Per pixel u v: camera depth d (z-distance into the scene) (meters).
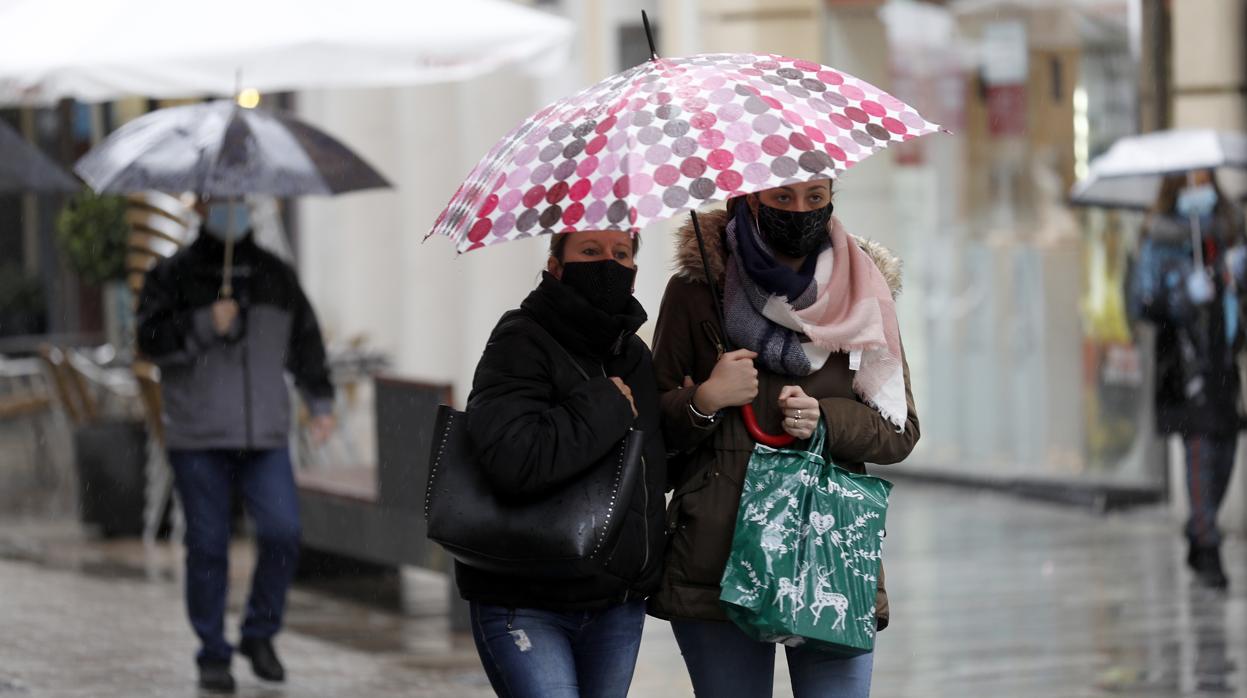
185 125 26.75
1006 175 44.72
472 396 14.55
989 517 41.84
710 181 13.16
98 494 40.28
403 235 52.97
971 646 28.69
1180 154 34.84
